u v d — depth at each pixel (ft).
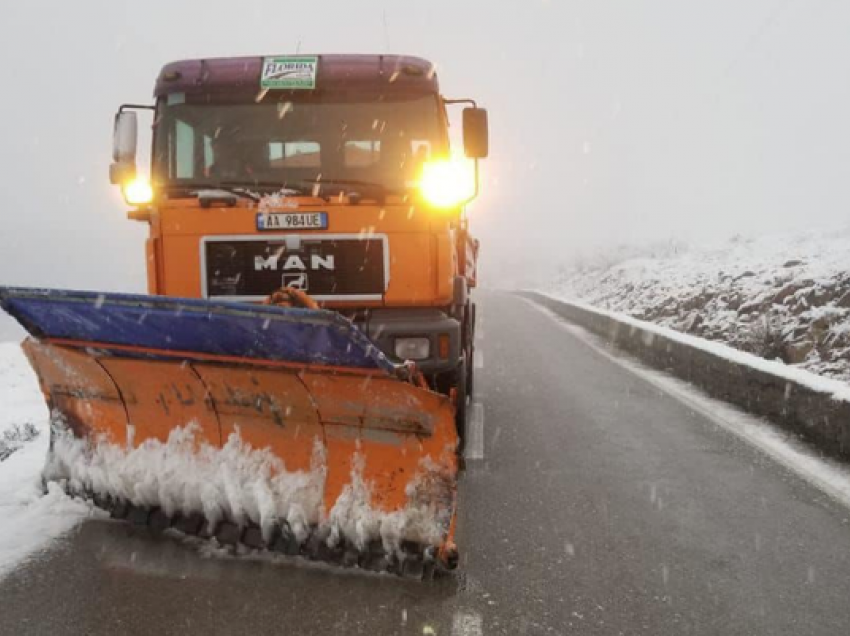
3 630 11.60
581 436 23.97
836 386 22.49
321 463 13.83
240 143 19.93
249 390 14.01
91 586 13.01
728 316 45.21
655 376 36.04
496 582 13.48
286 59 20.11
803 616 12.39
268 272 19.15
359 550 13.08
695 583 13.51
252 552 14.25
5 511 16.26
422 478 13.17
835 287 39.06
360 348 12.50
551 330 59.77
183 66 20.38
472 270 30.63
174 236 19.34
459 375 20.54
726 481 19.21
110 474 15.07
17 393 33.63
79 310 13.92
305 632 11.70
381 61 20.18
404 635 11.66
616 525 16.22
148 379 14.83
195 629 11.73
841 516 16.72
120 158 20.21
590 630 11.92
